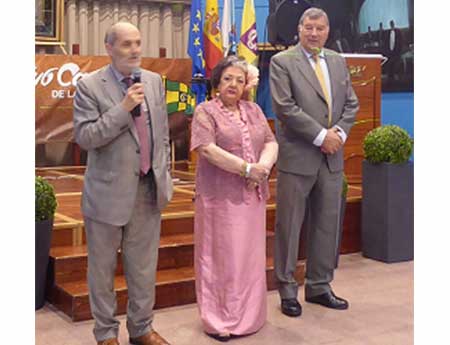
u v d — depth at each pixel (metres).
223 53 6.89
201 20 7.02
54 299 3.79
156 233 3.05
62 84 6.68
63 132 6.73
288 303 3.74
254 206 3.39
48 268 3.86
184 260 4.25
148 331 3.10
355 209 5.38
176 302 3.89
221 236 3.35
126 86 2.88
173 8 8.52
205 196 3.40
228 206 3.33
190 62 7.13
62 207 4.79
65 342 3.21
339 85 3.73
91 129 2.74
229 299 3.34
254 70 3.46
